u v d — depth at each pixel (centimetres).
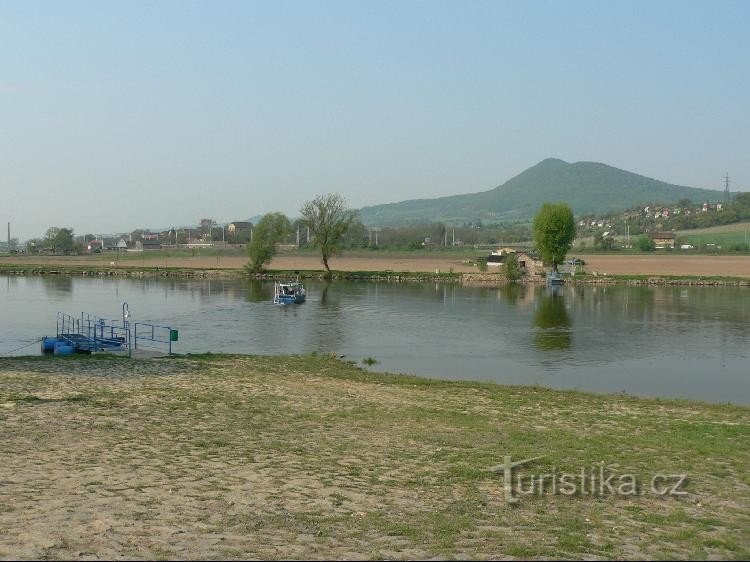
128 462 1983
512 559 1313
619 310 8881
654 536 1522
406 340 6259
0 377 3484
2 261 18975
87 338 5222
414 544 1397
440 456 2241
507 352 5631
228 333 6588
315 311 8575
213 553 1276
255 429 2553
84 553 1234
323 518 1554
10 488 1658
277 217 14712
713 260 18538
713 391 4206
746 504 1834
